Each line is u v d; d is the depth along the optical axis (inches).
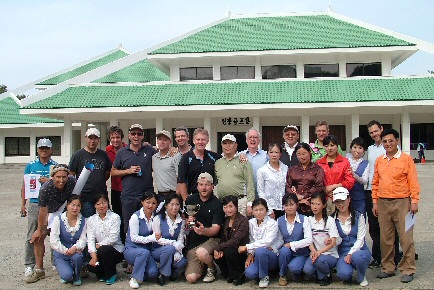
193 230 307.9
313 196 287.7
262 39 1249.4
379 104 1069.8
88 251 299.3
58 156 1644.9
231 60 1231.5
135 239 299.0
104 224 300.8
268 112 1164.5
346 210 288.2
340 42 1181.7
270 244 289.7
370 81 1152.8
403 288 272.4
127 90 1184.2
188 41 1275.8
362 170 323.9
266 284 281.4
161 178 333.1
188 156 323.6
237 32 1320.1
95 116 1190.3
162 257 290.0
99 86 1206.3
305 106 1080.8
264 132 1280.8
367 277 298.8
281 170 320.8
